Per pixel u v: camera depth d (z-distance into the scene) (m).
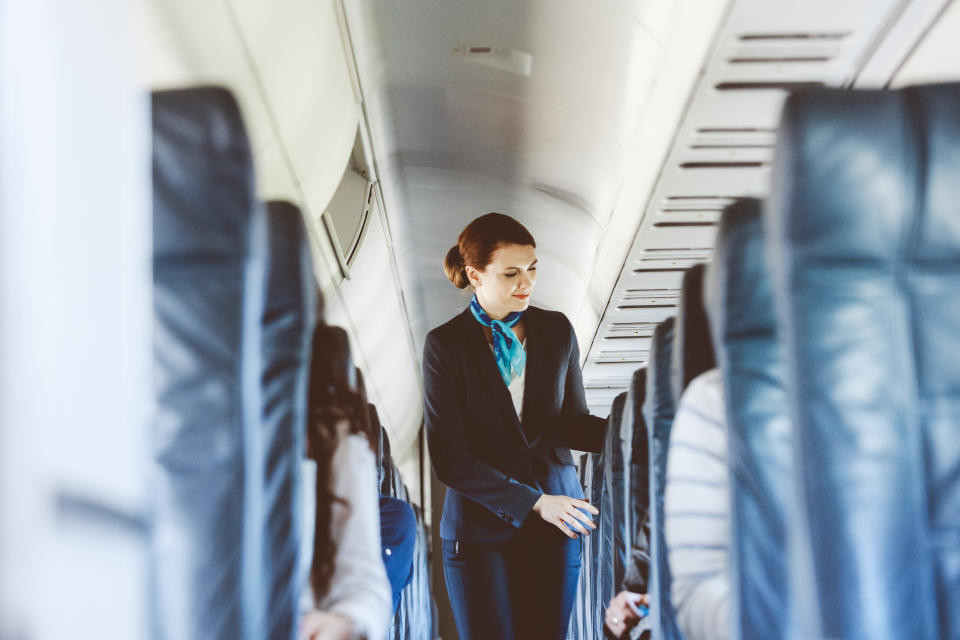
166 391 1.41
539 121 4.91
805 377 1.45
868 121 1.42
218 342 1.43
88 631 0.92
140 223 1.11
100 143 1.02
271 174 3.54
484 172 5.62
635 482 2.39
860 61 3.26
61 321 0.92
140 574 1.06
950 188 1.41
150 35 2.20
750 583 1.61
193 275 1.43
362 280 5.69
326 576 1.70
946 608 1.43
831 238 1.43
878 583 1.43
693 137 3.78
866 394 1.43
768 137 3.76
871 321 1.43
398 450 9.10
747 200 1.70
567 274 6.41
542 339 2.92
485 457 2.84
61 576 0.88
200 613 1.41
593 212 5.50
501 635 2.73
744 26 3.09
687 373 1.89
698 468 1.80
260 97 3.13
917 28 3.04
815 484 1.45
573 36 4.08
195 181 1.44
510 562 2.78
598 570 3.34
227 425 1.42
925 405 1.44
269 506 1.53
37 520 0.84
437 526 9.68
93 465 0.96
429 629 6.33
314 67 3.53
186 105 1.45
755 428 1.63
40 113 0.92
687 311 1.91
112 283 1.02
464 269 3.00
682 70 3.50
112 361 1.01
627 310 5.70
